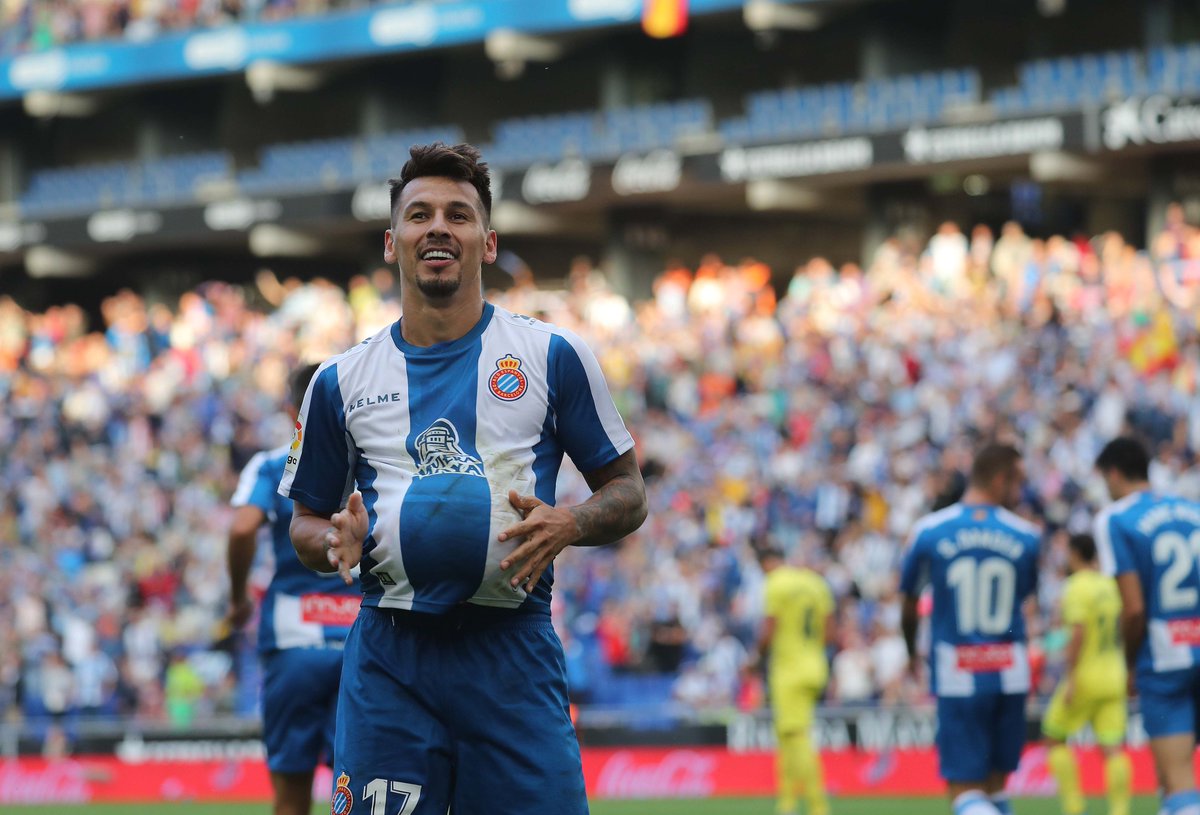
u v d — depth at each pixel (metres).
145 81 81.06
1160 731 18.92
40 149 90.00
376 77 79.31
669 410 55.47
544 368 11.05
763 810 33.72
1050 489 43.38
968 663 20.91
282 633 17.75
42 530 59.38
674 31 68.19
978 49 70.12
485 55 78.69
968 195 66.81
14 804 40.84
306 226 74.12
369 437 11.05
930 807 33.12
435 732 10.83
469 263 11.07
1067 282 52.69
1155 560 19.00
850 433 49.16
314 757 17.77
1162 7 61.91
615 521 10.99
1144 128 54.44
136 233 76.81
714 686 41.59
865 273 64.62
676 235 74.44
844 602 41.12
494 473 10.84
